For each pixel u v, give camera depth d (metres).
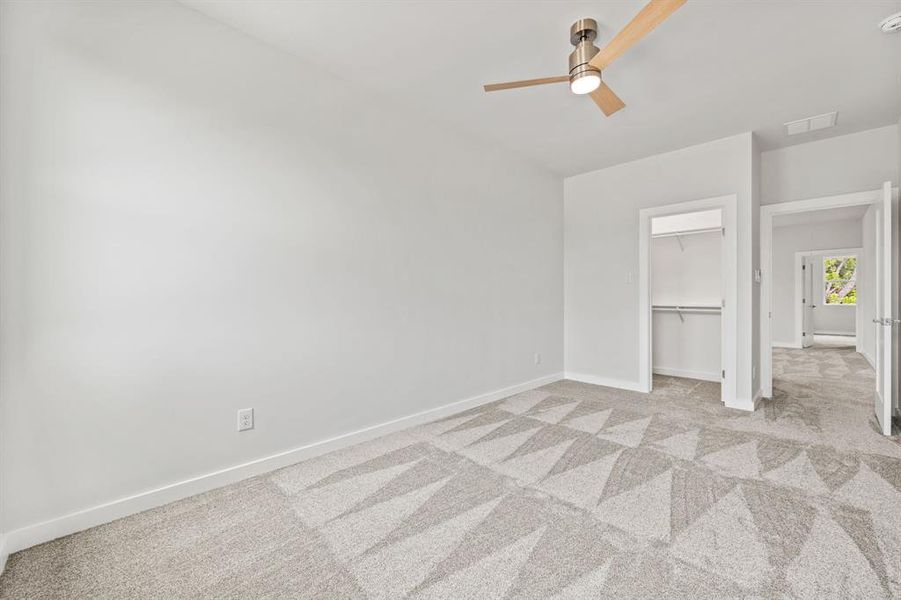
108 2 1.84
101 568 1.55
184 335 2.07
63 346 1.74
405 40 2.31
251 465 2.31
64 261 1.74
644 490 2.11
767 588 1.41
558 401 3.87
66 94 1.73
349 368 2.78
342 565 1.56
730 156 3.64
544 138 3.70
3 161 1.60
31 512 1.67
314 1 1.99
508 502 2.01
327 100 2.64
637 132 3.56
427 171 3.30
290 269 2.47
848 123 3.35
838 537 1.69
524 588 1.42
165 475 2.02
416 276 3.22
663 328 5.18
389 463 2.48
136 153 1.91
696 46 2.31
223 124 2.19
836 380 4.70
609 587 1.42
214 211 2.16
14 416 1.64
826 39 2.25
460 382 3.59
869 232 5.25
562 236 4.86
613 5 1.99
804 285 7.62
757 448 2.66
